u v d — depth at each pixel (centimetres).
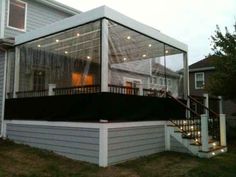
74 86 735
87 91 683
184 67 991
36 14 1180
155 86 956
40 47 905
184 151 777
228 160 695
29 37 874
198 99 1037
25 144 830
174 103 884
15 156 693
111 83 764
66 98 714
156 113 801
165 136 827
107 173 553
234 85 1092
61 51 848
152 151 765
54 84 811
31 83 904
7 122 921
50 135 750
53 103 752
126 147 671
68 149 690
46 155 702
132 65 923
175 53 984
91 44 730
